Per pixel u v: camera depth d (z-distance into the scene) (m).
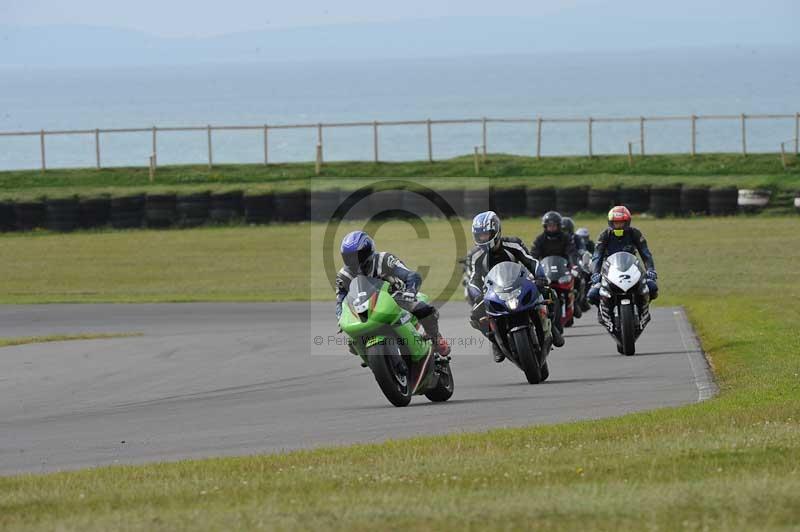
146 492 25.47
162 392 49.41
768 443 28.08
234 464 29.36
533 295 45.28
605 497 22.16
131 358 60.72
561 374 50.09
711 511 20.86
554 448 28.94
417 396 46.09
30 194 158.88
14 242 136.25
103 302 93.06
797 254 110.56
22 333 74.69
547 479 24.70
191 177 175.00
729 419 32.81
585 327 72.31
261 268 114.38
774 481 23.31
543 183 162.88
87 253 126.06
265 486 25.44
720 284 93.62
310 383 51.09
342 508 22.20
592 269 56.25
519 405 40.78
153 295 98.31
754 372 45.53
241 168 180.62
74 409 45.38
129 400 47.38
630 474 24.89
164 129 181.50
